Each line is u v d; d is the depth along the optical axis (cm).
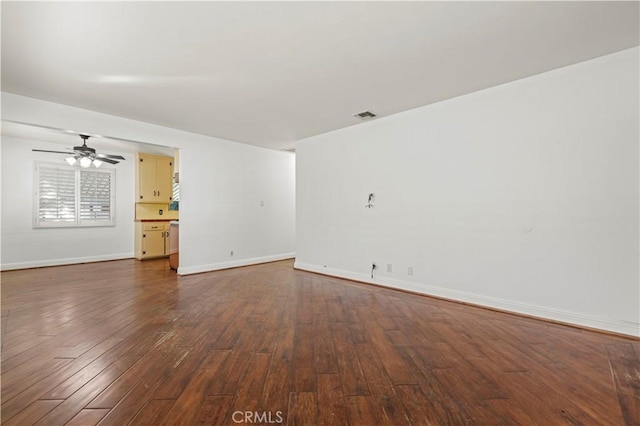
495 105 320
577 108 272
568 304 277
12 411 153
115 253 643
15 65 266
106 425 143
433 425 145
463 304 337
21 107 335
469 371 194
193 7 192
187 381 181
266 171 620
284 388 174
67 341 236
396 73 289
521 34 226
